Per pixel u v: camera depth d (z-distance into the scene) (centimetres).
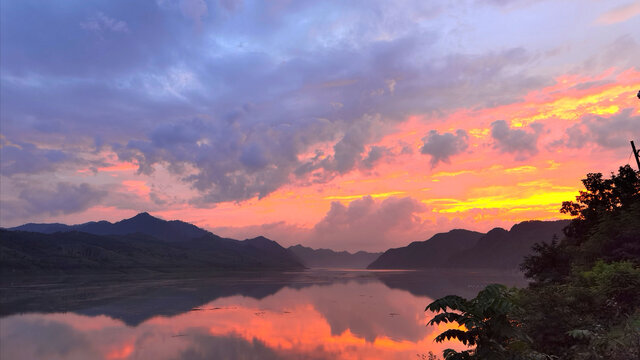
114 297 10612
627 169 3916
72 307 8275
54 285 16000
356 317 6731
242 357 4044
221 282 19000
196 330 5516
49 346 4600
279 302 9312
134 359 4028
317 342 4678
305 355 4094
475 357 862
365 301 9544
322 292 12612
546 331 1241
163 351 4325
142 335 5169
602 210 3950
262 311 7569
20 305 8669
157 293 12006
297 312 7419
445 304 905
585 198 4472
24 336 5162
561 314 1269
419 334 5091
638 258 2420
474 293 11888
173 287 14912
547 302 1314
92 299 10019
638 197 3553
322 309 7900
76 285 16038
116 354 4222
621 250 2595
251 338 4938
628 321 1214
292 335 5125
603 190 4278
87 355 4216
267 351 4269
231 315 7019
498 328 870
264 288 14525
